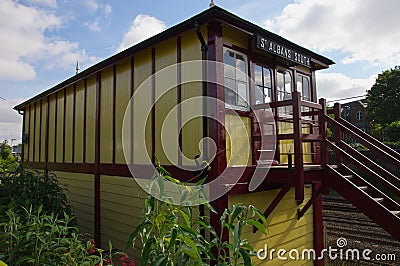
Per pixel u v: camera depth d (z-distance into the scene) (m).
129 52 5.07
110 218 5.65
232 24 3.93
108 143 5.80
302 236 5.34
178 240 1.94
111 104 5.79
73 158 6.93
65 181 7.24
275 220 4.69
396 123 21.33
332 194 16.38
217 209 3.68
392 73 29.19
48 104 8.41
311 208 5.71
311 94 5.95
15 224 2.92
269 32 4.30
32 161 9.02
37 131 8.92
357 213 11.57
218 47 3.88
